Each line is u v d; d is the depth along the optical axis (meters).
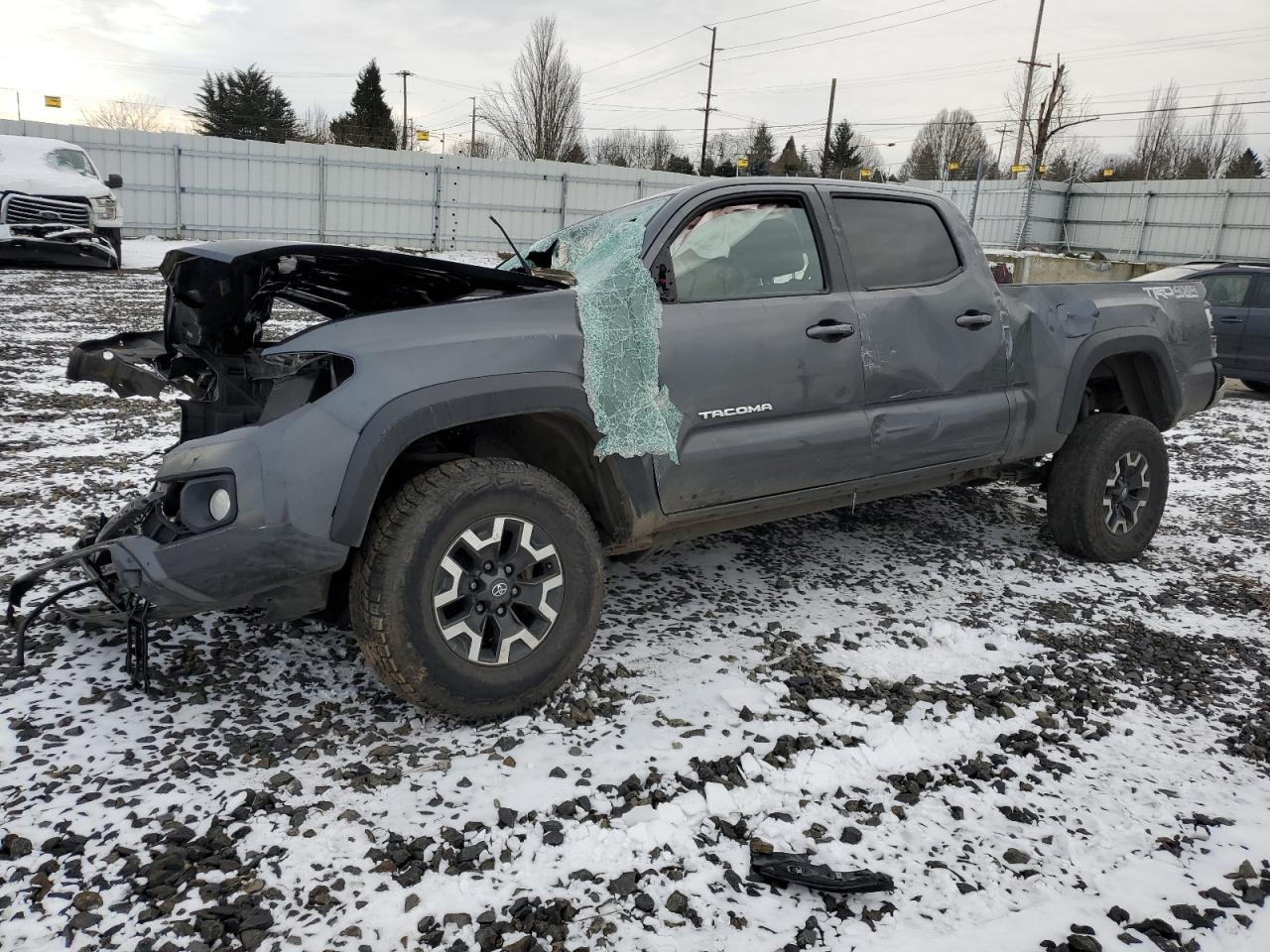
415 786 2.53
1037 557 4.81
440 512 2.69
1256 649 3.77
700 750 2.78
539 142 47.59
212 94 63.62
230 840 2.27
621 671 3.27
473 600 2.80
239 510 2.53
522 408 2.87
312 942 1.97
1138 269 25.56
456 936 2.01
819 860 2.32
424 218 29.62
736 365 3.36
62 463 5.60
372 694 3.03
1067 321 4.50
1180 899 2.24
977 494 6.11
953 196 38.03
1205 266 11.89
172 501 2.72
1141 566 4.75
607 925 2.06
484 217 30.31
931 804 2.58
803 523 5.26
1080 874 2.32
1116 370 4.91
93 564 3.12
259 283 3.25
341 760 2.64
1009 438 4.32
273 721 2.84
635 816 2.43
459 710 2.79
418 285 3.37
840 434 3.66
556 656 2.94
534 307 3.01
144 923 2.00
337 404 2.64
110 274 17.66
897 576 4.42
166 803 2.39
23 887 2.09
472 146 63.31
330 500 2.58
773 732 2.90
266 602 2.68
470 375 2.79
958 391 4.08
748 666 3.35
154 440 6.31
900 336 3.86
